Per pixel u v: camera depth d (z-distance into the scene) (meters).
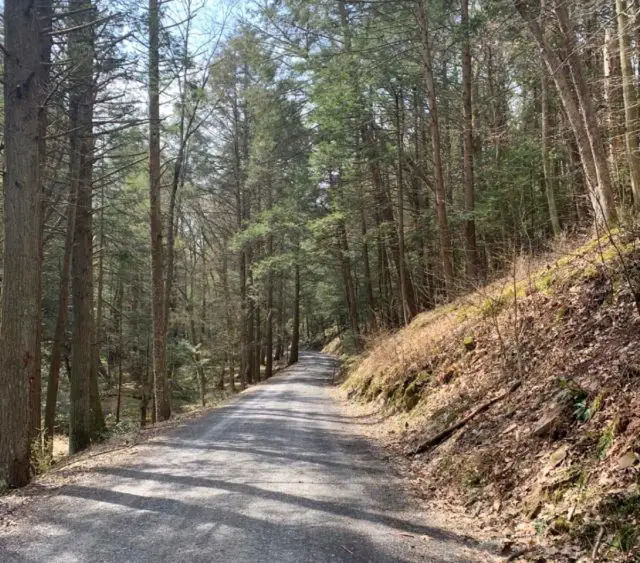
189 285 42.50
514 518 5.04
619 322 6.62
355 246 30.80
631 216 8.58
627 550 3.67
